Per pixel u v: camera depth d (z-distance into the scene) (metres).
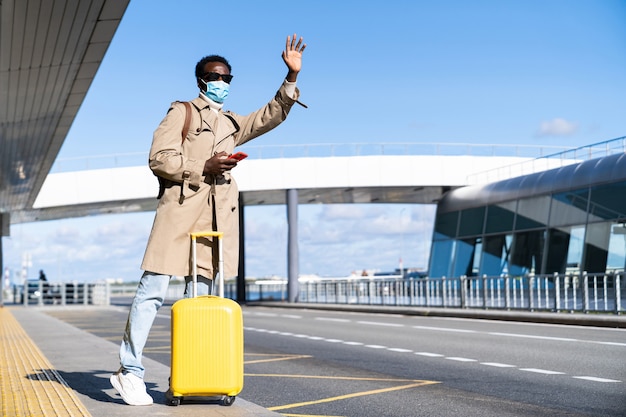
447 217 38.94
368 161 39.44
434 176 39.56
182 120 5.59
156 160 5.48
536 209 31.80
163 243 5.53
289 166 39.31
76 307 42.75
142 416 5.13
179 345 5.39
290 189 39.38
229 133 5.82
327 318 23.73
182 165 5.46
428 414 6.61
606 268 27.23
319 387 8.42
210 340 5.39
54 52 15.35
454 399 7.37
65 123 22.47
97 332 18.92
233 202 5.76
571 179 29.88
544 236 31.03
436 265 39.12
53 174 39.81
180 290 57.25
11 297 65.06
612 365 9.77
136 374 5.68
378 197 44.75
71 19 13.50
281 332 17.38
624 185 27.11
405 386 8.32
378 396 7.67
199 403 5.71
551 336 14.35
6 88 17.81
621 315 18.16
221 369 5.39
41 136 24.27
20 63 15.90
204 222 5.63
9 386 6.99
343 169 39.41
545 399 7.27
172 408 5.46
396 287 29.94
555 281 20.88
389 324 19.62
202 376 5.38
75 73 17.05
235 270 5.73
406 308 27.20
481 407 6.89
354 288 33.62
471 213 36.81
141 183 39.84
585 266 28.33
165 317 26.55
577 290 20.08
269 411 5.78
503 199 34.31
